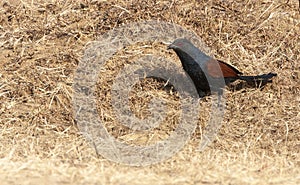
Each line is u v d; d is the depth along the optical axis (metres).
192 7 31.41
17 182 20.94
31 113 27.72
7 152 25.12
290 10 31.95
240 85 28.94
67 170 22.44
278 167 24.16
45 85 28.58
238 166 23.84
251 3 31.98
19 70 29.17
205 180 21.81
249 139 26.77
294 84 29.25
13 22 31.14
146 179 21.75
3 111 27.83
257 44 30.58
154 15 30.98
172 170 23.17
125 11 31.06
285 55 30.22
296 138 26.91
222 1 31.78
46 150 25.50
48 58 29.53
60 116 27.72
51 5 31.73
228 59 29.95
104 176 21.91
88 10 31.33
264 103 28.42
